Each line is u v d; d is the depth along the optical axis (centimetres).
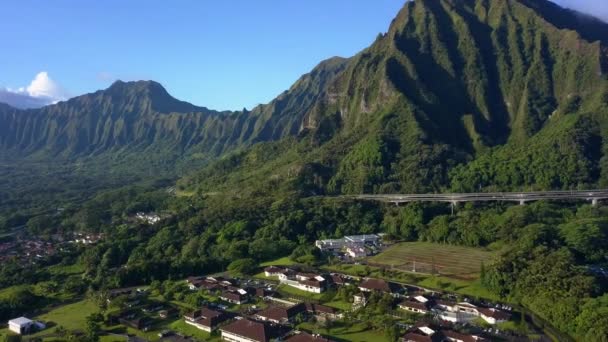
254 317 17862
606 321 14300
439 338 15025
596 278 17925
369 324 16288
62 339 16400
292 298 19825
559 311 15912
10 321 17788
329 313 17688
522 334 15625
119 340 16200
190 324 17362
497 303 18438
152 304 19462
